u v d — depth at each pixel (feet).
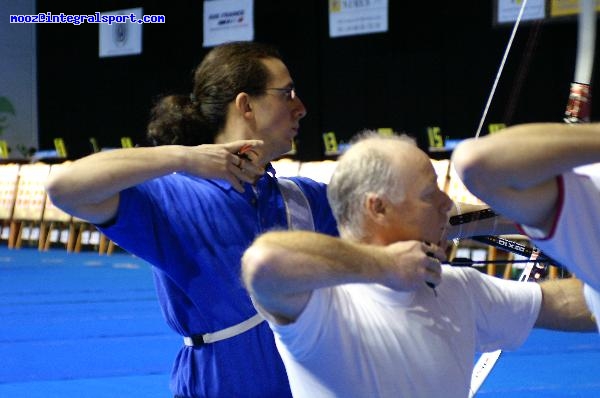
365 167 10.33
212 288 13.52
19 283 54.39
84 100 91.56
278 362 13.61
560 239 8.99
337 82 75.82
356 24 72.59
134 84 87.76
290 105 14.46
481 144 8.46
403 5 71.36
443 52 69.67
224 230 13.64
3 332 37.83
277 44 78.54
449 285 10.85
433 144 65.10
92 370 30.32
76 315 42.24
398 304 10.33
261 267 9.34
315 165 56.03
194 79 14.98
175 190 13.75
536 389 26.76
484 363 13.26
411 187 10.28
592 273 9.12
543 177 8.48
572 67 59.93
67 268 62.49
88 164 12.37
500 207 8.84
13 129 97.50
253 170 12.92
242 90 14.28
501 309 11.09
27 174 74.33
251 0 78.38
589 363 30.01
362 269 9.46
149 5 85.87
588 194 8.91
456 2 68.54
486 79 67.10
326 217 14.52
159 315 41.83
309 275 9.32
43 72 94.68
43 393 27.27
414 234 10.36
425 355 10.29
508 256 45.75
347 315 10.25
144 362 31.48
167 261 13.52
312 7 76.38
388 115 73.15
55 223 75.20
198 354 13.73
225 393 13.55
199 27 82.79
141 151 12.55
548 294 11.34
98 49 89.81
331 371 10.20
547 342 33.58
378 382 10.21
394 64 72.59
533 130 8.45
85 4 90.58
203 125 14.58
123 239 13.34
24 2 97.96
